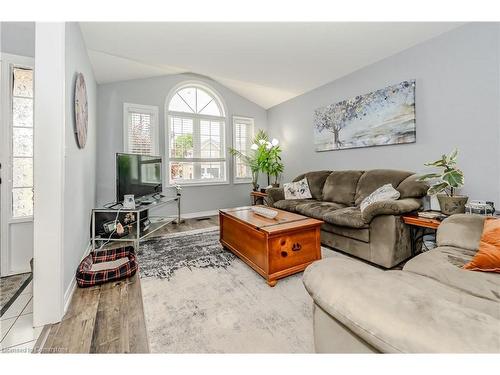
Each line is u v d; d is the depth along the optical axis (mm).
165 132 4395
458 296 917
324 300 675
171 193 4473
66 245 1697
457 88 2383
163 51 3080
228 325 1411
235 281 1970
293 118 4738
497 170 2148
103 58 3121
